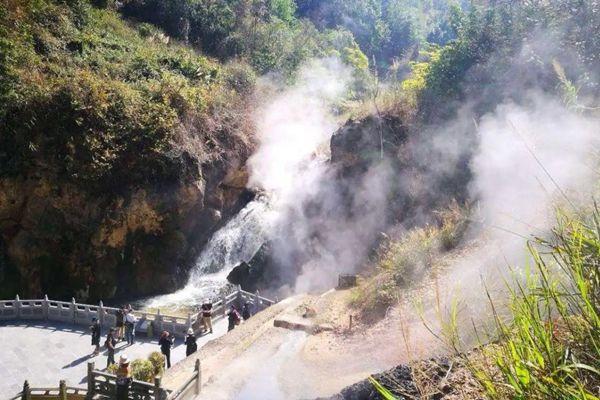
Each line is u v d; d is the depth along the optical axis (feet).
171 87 82.48
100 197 69.00
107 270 69.82
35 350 48.32
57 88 69.51
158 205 71.97
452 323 8.77
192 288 76.13
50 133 67.87
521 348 6.31
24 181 65.92
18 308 55.16
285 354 30.83
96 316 54.70
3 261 65.98
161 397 30.81
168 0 123.85
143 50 98.78
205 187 80.02
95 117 70.49
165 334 44.14
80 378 43.73
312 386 24.48
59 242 67.31
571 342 6.24
